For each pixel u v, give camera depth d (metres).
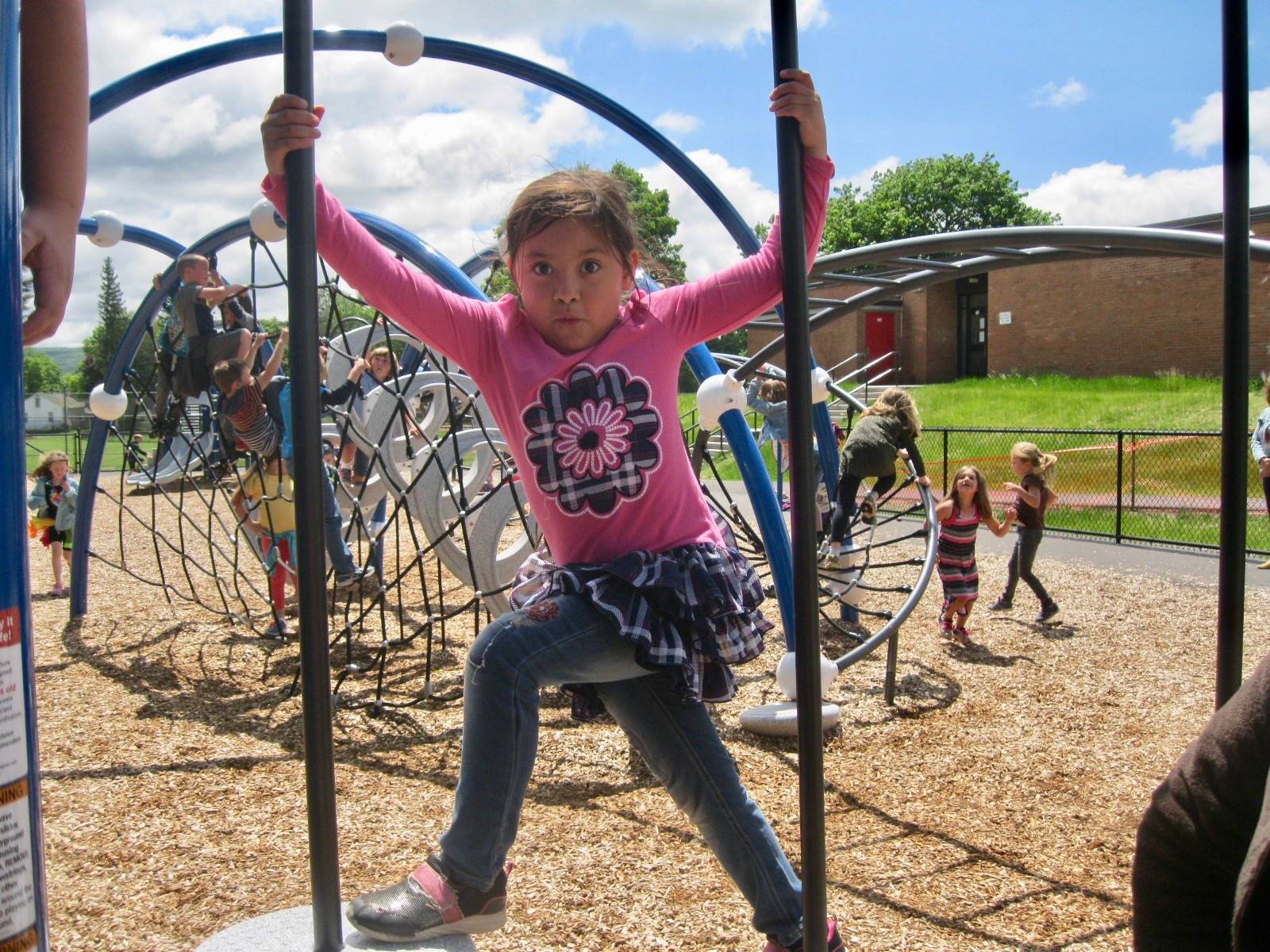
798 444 1.53
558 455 1.96
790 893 2.01
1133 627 7.10
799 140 1.58
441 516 6.21
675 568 1.90
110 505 15.15
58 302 1.35
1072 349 27.25
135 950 2.79
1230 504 2.10
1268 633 6.88
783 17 1.58
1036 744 4.63
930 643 6.64
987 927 2.93
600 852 3.42
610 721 4.82
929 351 33.19
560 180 1.95
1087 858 3.42
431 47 4.59
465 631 6.74
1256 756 1.09
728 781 2.01
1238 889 0.97
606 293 1.94
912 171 55.62
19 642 1.08
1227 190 2.07
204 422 7.58
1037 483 7.29
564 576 1.91
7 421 1.08
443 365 5.08
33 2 1.37
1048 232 4.92
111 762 4.25
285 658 5.91
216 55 4.75
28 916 1.08
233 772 4.16
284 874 3.25
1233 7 2.04
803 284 1.55
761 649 2.02
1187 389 22.72
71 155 1.39
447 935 1.93
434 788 4.04
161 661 5.85
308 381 1.62
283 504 6.25
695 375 4.87
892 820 3.76
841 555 6.53
